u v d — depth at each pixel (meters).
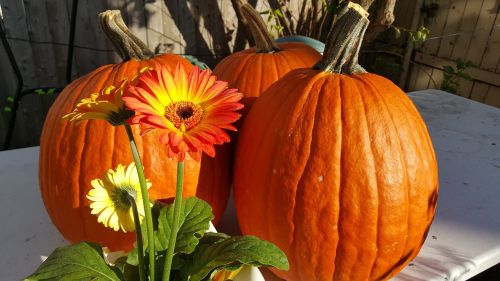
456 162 0.92
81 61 1.71
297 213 0.50
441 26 2.02
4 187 0.79
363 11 0.52
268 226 0.52
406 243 0.52
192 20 1.86
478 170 0.89
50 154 0.55
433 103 1.27
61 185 0.55
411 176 0.50
